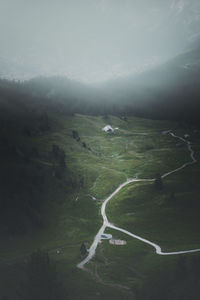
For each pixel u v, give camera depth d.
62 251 126.75
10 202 162.38
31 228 149.25
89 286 99.88
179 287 91.56
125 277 105.12
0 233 142.38
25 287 88.81
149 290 93.25
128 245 129.88
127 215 164.00
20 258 122.25
